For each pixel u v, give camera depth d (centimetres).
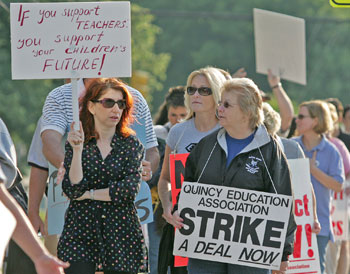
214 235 1101
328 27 9956
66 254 1050
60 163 1168
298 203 1377
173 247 1194
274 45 1928
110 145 1077
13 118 5281
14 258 1155
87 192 1055
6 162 1079
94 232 1060
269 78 1927
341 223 1758
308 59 9731
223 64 10138
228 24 10244
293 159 1378
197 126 1271
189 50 10369
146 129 1267
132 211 1080
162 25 10431
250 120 1100
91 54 1104
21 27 1098
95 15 1105
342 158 1819
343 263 1867
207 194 1105
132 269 1066
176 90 1572
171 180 1240
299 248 1379
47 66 1101
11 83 5284
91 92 1073
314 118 1659
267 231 1094
